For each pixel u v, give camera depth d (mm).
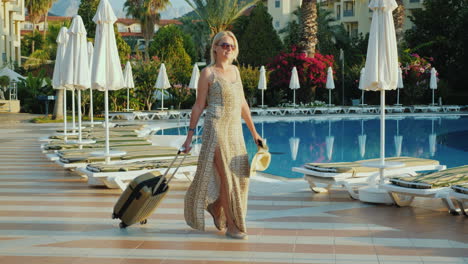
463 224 5035
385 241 4430
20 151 11719
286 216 5418
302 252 4113
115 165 6887
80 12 36688
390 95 28891
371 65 6105
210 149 4496
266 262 3865
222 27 31453
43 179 7887
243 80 26969
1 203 6105
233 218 4543
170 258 3973
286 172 8922
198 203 4566
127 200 4773
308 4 27828
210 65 4676
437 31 33688
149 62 26250
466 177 5754
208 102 4594
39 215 5473
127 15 41656
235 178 4531
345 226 4973
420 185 5488
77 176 8164
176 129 18031
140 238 4555
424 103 29453
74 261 3896
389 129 17438
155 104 27297
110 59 7680
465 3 33250
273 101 28156
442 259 3914
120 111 23688
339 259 3932
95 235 4656
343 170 6363
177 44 36719
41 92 28469
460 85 32719
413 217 5352
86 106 24922
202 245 4328
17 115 25516
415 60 29109
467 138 14555
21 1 38469
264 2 50219
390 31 6082
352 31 47594
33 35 49000
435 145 12953
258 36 35094
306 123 20031
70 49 9422
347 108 25828
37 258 3969
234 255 4043
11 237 4578
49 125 19469
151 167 6812
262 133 16375
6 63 32875
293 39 37906
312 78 27547
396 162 6527
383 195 5930
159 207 5871
